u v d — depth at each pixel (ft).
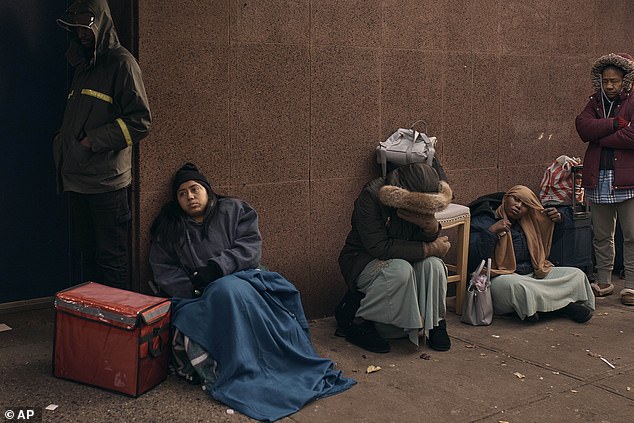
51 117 16.94
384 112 18.66
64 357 13.41
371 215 15.57
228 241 14.67
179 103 15.49
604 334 17.33
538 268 18.48
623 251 20.74
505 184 21.49
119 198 14.58
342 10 17.67
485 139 20.85
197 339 13.23
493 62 20.79
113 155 14.24
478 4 20.24
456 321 18.20
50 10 16.67
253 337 13.39
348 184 18.20
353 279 15.92
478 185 20.85
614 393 13.73
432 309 15.49
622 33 24.02
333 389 13.46
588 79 23.26
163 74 15.24
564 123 22.79
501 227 18.20
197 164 15.87
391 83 18.71
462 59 20.08
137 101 13.83
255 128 16.61
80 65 14.55
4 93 16.28
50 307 17.33
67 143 14.16
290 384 13.26
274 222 17.12
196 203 14.53
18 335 15.64
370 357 15.40
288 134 17.11
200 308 13.37
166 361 13.60
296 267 17.57
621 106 19.34
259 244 14.78
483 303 17.79
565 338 16.96
